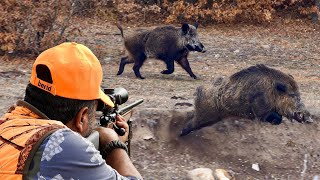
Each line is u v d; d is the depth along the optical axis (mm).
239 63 18656
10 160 2309
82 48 2574
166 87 13977
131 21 25234
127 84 14312
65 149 2311
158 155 9555
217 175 8875
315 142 9945
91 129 2668
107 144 2711
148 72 16641
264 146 9828
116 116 2986
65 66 2479
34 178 2277
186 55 15688
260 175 9227
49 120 2467
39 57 2529
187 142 9930
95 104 2643
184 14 25531
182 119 10195
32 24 17766
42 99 2516
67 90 2486
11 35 17609
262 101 9719
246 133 10086
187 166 9328
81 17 24438
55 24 19469
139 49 15445
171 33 15383
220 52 20234
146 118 10195
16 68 15992
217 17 24906
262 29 24500
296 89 9883
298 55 20141
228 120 10289
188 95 12789
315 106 11422
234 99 9758
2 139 2391
